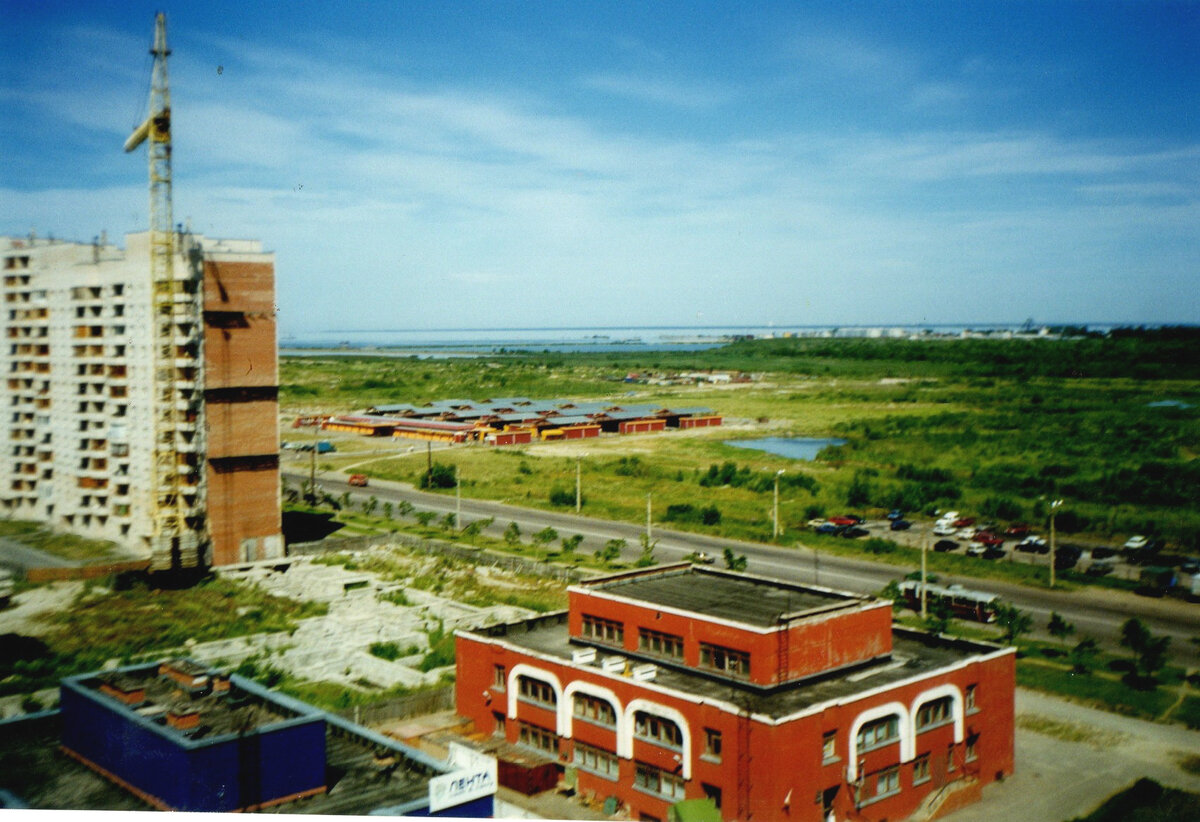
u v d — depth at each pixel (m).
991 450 181.25
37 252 109.50
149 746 37.69
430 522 133.88
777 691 49.94
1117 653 77.62
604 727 52.31
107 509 106.31
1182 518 128.00
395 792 39.66
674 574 65.25
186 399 101.44
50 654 74.56
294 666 74.56
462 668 61.41
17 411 111.38
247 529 106.69
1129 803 51.50
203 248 103.69
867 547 115.06
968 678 53.75
